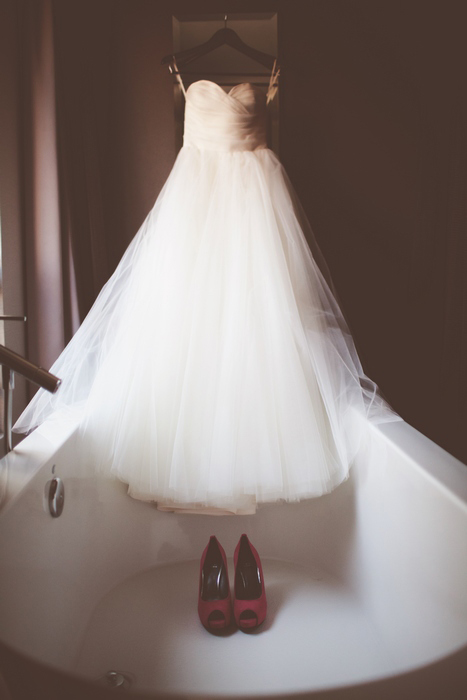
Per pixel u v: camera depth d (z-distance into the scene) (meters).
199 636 1.50
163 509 1.84
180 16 2.45
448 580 1.15
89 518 1.60
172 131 2.49
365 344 2.58
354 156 2.51
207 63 2.99
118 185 2.53
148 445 1.73
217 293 1.78
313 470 1.70
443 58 2.42
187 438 1.70
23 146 1.97
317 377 1.78
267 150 2.05
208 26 2.59
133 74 2.48
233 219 1.86
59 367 1.84
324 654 1.43
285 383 1.73
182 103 2.59
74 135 2.21
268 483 1.68
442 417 2.47
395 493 1.43
